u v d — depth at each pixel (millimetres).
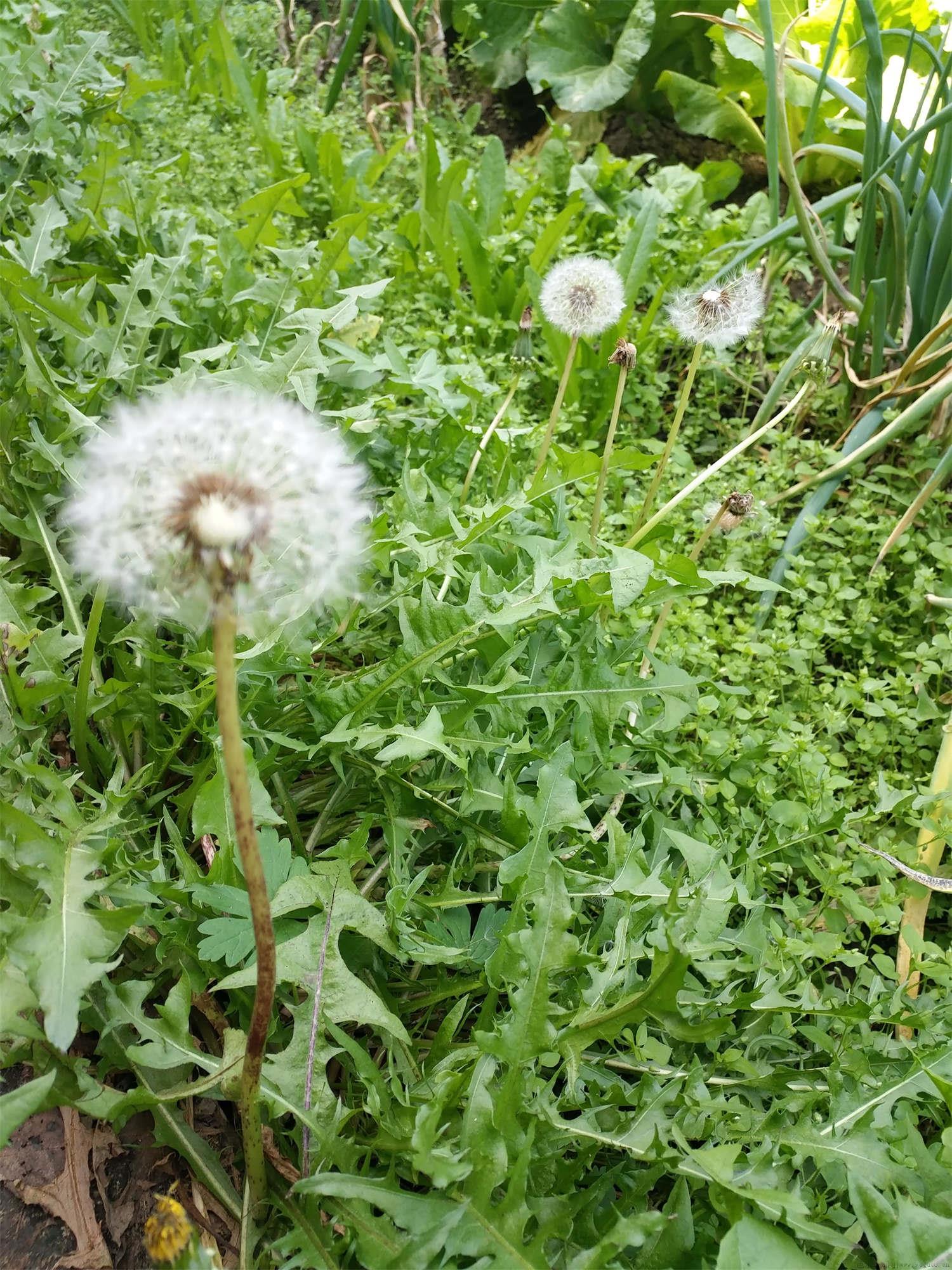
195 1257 201
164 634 408
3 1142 208
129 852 317
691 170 980
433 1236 227
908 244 641
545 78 1107
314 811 374
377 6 1087
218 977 299
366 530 370
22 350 410
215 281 536
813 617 528
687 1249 243
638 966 336
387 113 1106
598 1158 289
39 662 337
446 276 771
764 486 601
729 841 397
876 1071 323
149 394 438
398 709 350
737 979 341
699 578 388
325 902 285
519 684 371
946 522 601
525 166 997
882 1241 244
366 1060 267
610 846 340
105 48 646
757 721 481
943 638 495
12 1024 230
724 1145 251
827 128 931
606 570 365
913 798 420
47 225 489
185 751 369
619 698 376
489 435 487
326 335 491
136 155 785
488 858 370
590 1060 307
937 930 436
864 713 508
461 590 428
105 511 182
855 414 686
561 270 457
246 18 1241
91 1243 264
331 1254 242
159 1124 275
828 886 386
